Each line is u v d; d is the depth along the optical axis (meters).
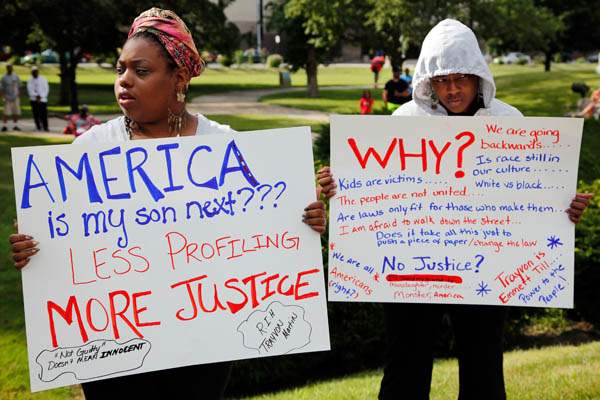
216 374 2.95
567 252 3.32
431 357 3.49
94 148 2.80
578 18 43.50
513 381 4.43
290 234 2.93
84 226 2.80
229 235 2.89
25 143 18.33
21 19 33.09
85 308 2.79
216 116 26.12
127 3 30.55
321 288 2.94
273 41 78.94
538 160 3.30
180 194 2.87
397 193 3.35
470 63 3.32
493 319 3.39
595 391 4.10
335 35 30.36
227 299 2.88
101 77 52.12
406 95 19.44
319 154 10.11
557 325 6.68
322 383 5.38
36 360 2.75
